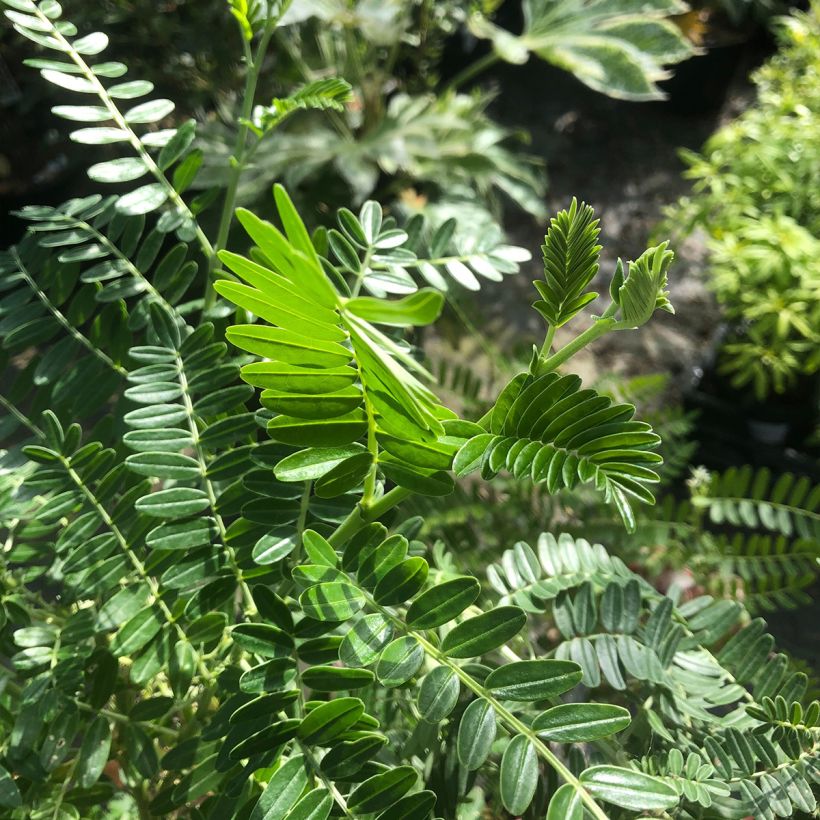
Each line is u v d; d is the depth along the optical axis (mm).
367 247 344
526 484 584
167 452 310
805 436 1010
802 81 1049
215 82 984
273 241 197
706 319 1221
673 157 1534
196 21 964
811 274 852
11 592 354
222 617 314
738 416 1005
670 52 1054
